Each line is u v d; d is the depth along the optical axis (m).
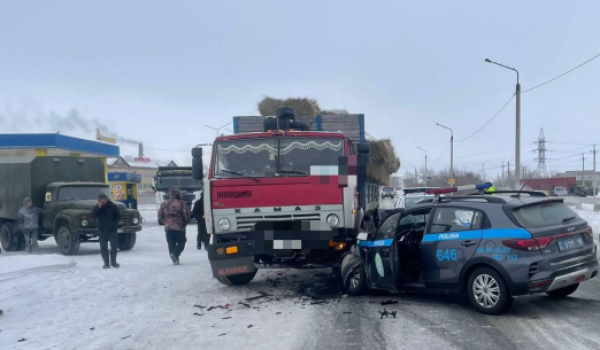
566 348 5.87
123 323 7.66
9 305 8.82
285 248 8.89
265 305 8.55
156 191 30.28
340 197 8.90
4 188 17.55
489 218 7.48
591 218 27.14
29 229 15.80
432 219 8.19
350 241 9.09
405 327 6.92
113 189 30.53
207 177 9.25
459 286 7.68
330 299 8.86
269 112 14.56
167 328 7.30
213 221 9.06
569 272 7.11
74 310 8.54
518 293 7.04
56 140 24.81
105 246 12.59
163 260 14.17
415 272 8.66
